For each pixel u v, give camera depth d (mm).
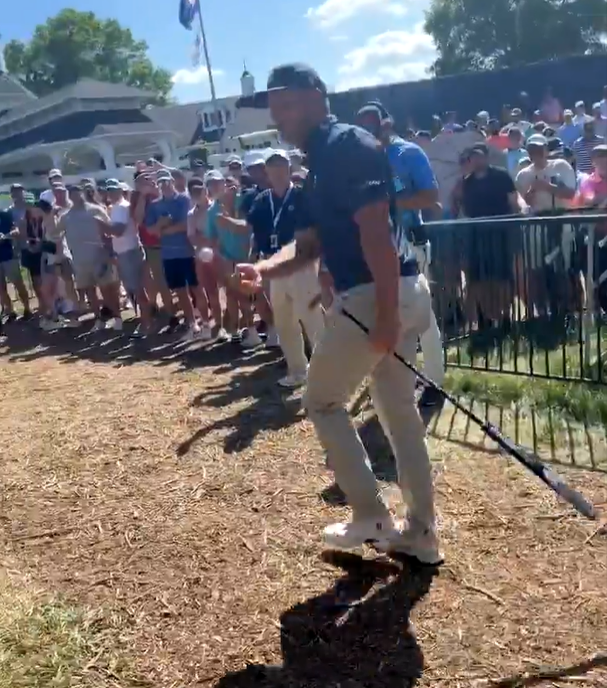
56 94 34844
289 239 5684
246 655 3023
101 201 10953
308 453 4875
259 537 3889
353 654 2984
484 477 4281
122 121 34281
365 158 2906
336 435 3283
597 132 12711
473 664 2871
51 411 6367
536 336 5965
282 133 3133
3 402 6840
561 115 18062
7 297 11367
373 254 2930
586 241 5504
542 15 50125
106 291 9711
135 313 10633
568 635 2982
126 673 2957
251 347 7965
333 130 2986
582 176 8953
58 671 2971
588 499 3965
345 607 3266
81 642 3145
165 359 7938
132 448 5262
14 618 3305
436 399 5461
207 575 3594
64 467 5023
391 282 2951
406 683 2807
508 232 5738
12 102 47500
